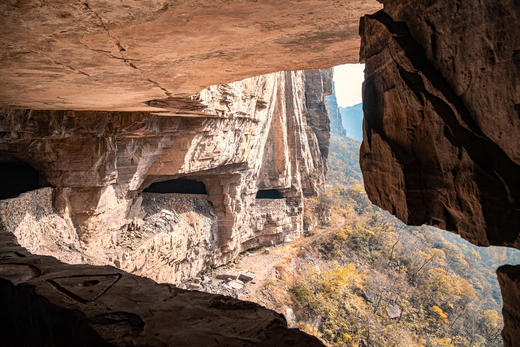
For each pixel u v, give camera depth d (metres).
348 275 34.78
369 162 3.58
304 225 41.38
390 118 3.23
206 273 26.19
